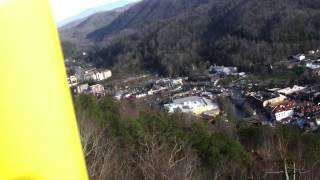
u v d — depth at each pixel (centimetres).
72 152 112
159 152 1633
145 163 1392
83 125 1600
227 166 1928
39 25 106
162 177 1324
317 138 2081
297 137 2167
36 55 106
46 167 108
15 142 105
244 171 1856
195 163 1756
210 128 3303
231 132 3094
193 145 2141
